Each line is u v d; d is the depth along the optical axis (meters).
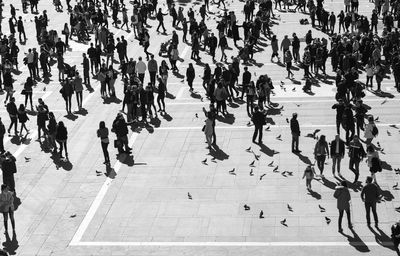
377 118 41.03
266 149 38.28
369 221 29.75
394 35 53.44
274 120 42.22
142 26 62.00
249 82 45.56
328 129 40.44
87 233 31.12
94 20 65.75
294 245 28.89
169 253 29.11
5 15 74.19
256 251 28.72
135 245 29.91
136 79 44.62
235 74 46.47
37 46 61.84
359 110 37.91
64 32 60.97
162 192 34.34
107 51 54.94
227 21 62.84
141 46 60.41
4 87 49.81
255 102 45.50
